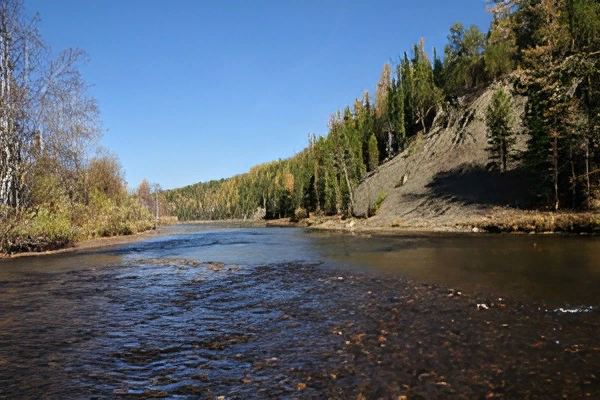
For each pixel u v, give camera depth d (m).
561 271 12.88
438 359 5.81
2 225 24.19
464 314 8.23
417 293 10.41
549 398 4.55
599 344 6.25
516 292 10.09
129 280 13.95
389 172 69.50
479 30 85.19
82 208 39.97
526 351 6.04
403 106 81.88
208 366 5.85
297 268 15.95
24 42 28.91
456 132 63.28
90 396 4.91
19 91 28.34
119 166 71.88
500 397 4.60
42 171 33.41
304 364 5.79
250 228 64.31
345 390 4.89
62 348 6.79
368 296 10.27
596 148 34.75
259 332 7.47
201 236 41.94
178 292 11.66
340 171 79.75
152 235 45.62
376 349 6.31
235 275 14.60
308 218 83.00
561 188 37.97
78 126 38.84
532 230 30.02
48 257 22.34
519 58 67.38
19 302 10.52
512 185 44.31
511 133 48.28
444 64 90.12
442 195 50.44
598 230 26.27
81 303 10.34
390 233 36.31
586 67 35.53
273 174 164.75
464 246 22.16
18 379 5.47
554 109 36.53
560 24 47.28
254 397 4.78
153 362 6.07
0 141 27.23
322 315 8.55
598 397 4.53
